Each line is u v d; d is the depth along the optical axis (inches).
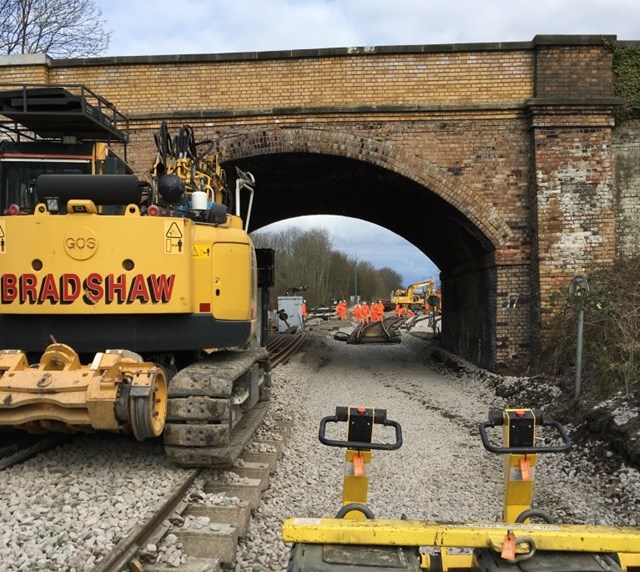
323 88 506.6
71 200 209.3
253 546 177.9
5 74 507.2
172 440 200.4
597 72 482.6
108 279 210.5
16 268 210.1
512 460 129.1
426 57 500.7
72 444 235.3
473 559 107.5
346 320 1905.8
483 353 543.8
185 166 283.3
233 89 511.2
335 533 100.4
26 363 201.3
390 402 441.7
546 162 477.7
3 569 133.0
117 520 158.7
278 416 344.5
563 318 431.8
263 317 516.1
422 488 246.8
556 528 102.5
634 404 285.4
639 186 486.9
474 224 497.7
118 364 191.6
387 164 502.6
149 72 513.0
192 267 224.7
